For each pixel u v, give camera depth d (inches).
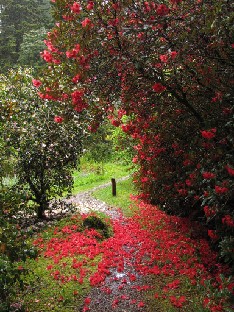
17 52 1122.0
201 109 230.4
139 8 181.8
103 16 184.4
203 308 182.7
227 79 204.4
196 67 198.1
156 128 260.8
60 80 200.2
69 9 185.9
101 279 227.0
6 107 223.0
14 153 310.8
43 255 267.9
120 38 185.9
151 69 186.2
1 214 175.2
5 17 1213.1
